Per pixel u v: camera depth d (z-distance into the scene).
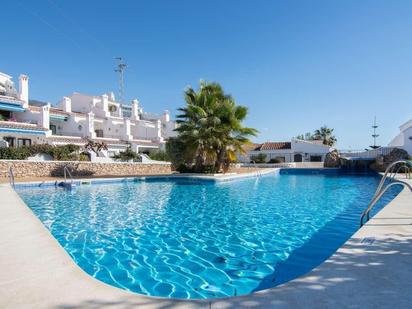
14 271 3.80
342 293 3.09
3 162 20.34
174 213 10.34
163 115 51.88
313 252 6.13
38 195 14.66
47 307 2.89
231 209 11.09
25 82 32.22
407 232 5.50
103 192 15.91
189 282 4.71
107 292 3.21
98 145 29.98
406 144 35.38
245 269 5.24
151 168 29.41
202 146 23.94
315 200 13.34
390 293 3.08
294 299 2.97
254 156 52.38
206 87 26.27
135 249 6.36
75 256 5.91
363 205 11.90
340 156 40.97
